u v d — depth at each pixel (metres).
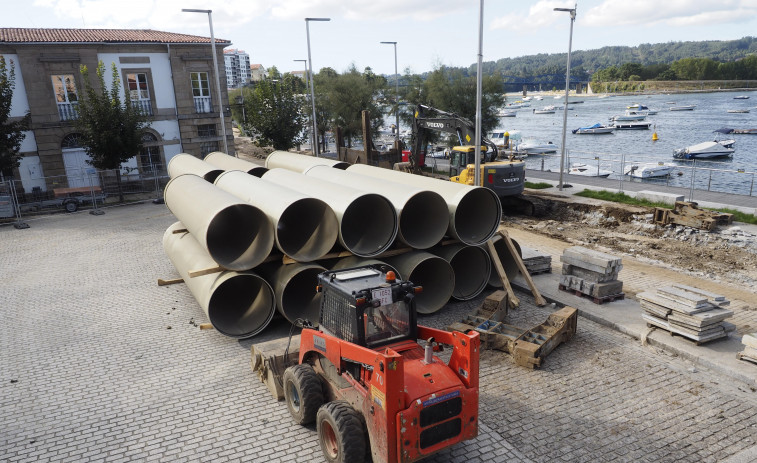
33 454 7.32
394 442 5.90
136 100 30.61
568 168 32.81
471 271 13.23
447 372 6.41
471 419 6.35
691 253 16.03
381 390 5.86
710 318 9.48
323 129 48.09
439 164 36.09
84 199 25.86
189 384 9.16
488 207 12.98
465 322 10.96
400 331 6.99
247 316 11.24
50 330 11.59
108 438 7.65
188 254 12.57
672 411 7.96
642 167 37.34
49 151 28.39
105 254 17.58
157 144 31.48
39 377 9.51
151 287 14.22
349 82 43.56
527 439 7.34
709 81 199.62
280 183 14.55
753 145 59.91
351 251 11.04
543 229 19.88
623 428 7.55
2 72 24.25
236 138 73.12
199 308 12.66
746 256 15.45
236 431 7.73
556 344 9.93
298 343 9.22
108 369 9.76
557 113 127.12
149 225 21.97
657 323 10.30
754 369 8.84
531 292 12.76
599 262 11.86
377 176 15.43
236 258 10.98
